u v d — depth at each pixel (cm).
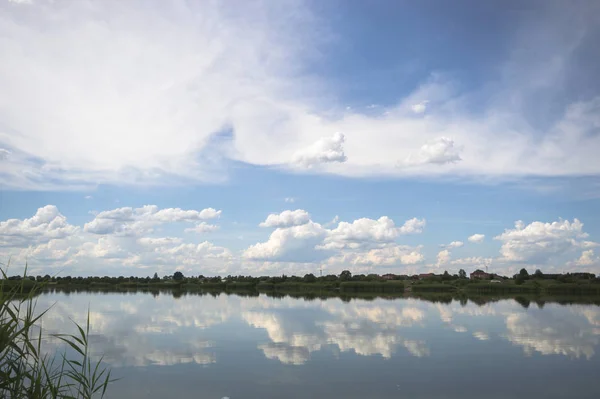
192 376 2138
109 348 2864
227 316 5178
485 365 2408
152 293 13125
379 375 2177
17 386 972
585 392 1916
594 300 9188
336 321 4612
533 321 4662
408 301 8712
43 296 10300
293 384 2009
